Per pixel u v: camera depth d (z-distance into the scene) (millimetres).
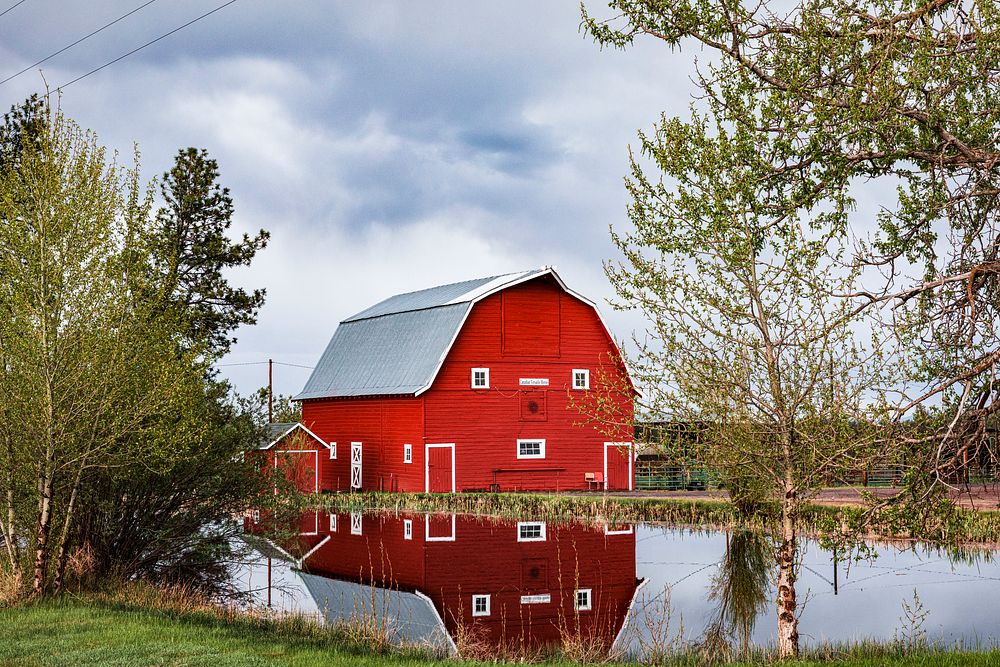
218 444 21062
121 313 17609
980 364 10516
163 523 21281
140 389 18156
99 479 19594
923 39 10805
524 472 45375
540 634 17594
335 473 50938
